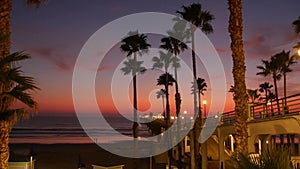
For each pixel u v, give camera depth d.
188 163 31.69
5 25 8.54
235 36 12.62
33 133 101.12
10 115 7.80
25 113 7.93
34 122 163.38
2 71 7.60
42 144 65.25
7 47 8.54
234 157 7.62
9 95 7.86
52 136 93.12
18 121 8.06
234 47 12.62
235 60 12.56
